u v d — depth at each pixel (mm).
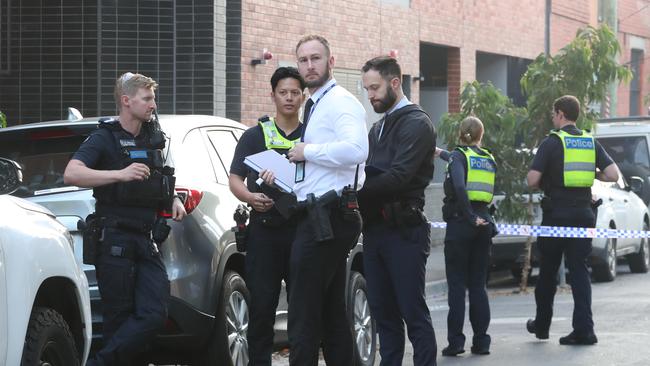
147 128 8992
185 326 9867
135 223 8789
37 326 7742
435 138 9914
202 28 19375
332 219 8773
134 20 19422
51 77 19469
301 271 8820
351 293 11844
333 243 8805
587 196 13039
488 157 12969
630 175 25875
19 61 19531
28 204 8148
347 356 9336
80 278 8445
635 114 44531
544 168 13031
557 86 20312
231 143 11586
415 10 26656
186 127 10773
